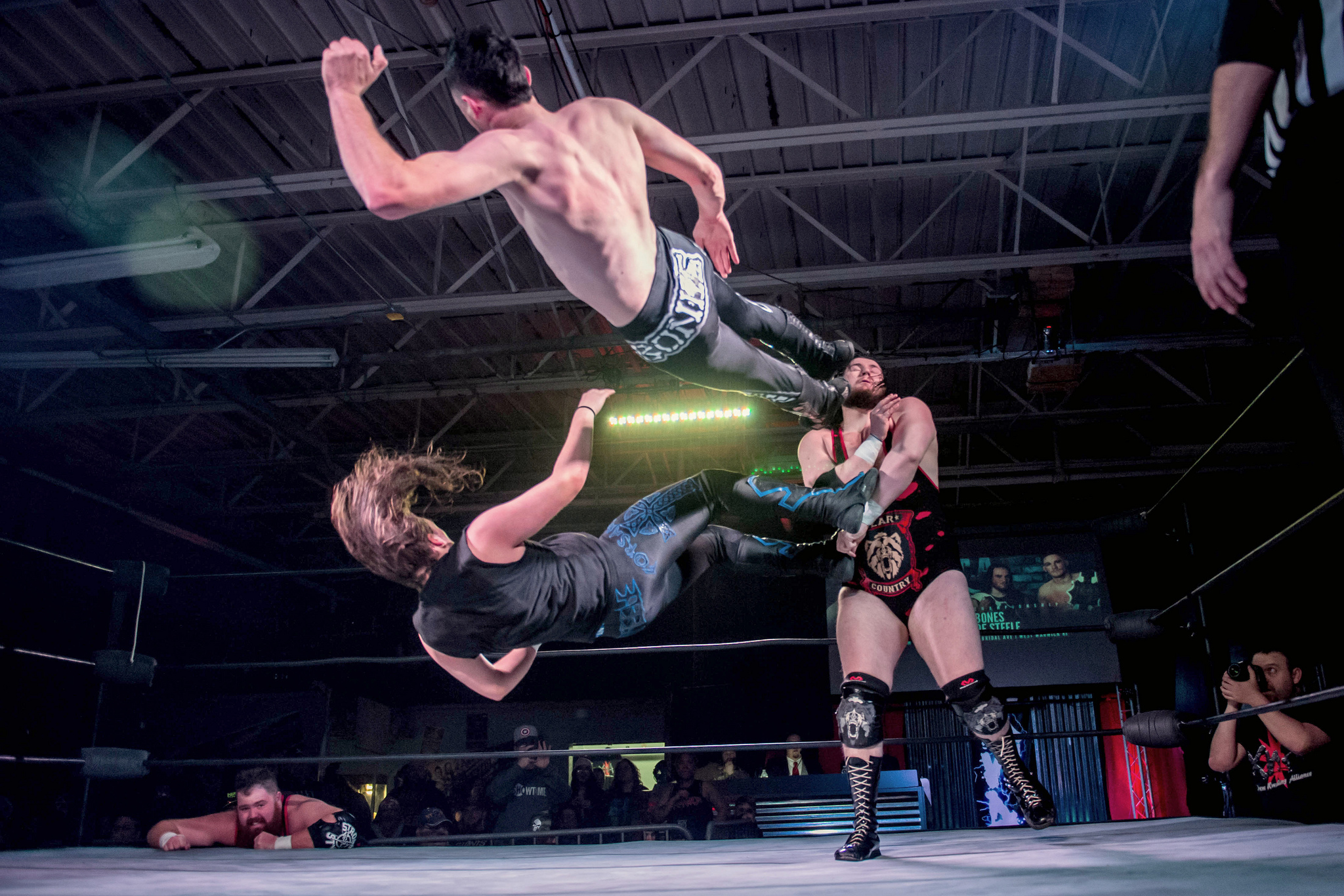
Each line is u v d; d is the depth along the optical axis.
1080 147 6.98
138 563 4.42
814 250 8.34
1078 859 1.92
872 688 2.74
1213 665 3.90
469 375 10.12
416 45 5.98
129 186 7.24
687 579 2.47
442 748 14.22
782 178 7.21
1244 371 10.33
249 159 7.08
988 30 5.96
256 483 12.34
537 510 1.96
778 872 2.08
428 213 7.56
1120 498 12.55
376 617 13.74
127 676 4.21
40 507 10.50
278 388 10.48
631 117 1.97
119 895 1.77
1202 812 4.29
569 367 10.15
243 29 5.88
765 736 12.10
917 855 2.44
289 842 3.99
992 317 8.48
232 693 12.55
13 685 9.72
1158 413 10.27
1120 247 7.34
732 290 2.19
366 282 8.58
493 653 2.19
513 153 1.68
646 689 13.12
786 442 11.21
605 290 1.86
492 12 5.79
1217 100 1.14
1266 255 7.84
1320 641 7.14
